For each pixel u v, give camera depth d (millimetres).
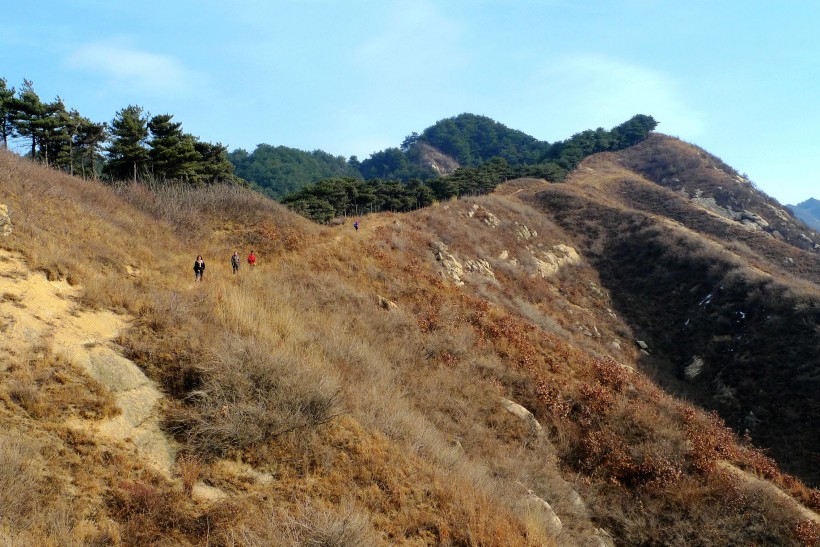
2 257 10750
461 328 21625
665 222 51875
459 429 14656
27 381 7668
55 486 6328
